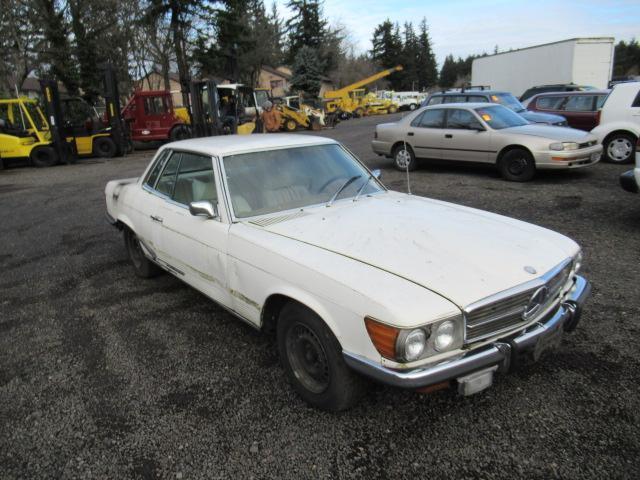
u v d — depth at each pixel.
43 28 25.02
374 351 2.34
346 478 2.36
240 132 19.77
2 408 3.03
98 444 2.67
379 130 11.39
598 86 19.81
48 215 8.71
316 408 2.87
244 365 3.39
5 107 16.55
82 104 18.89
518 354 2.51
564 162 8.64
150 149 22.06
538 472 2.34
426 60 93.50
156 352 3.63
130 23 28.98
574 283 3.08
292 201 3.60
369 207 3.55
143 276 5.16
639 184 5.86
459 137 9.84
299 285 2.70
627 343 3.40
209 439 2.67
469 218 3.34
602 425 2.63
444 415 2.77
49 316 4.36
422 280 2.44
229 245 3.26
